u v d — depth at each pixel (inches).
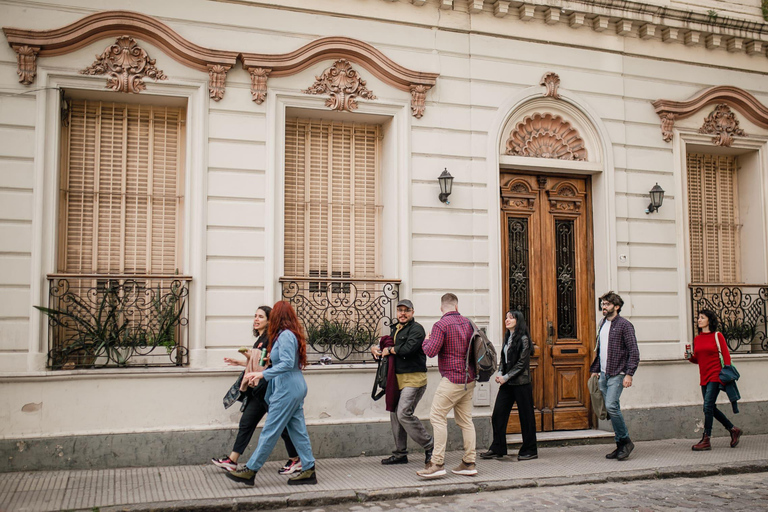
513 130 342.0
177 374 268.7
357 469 265.0
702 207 392.5
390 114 316.8
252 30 297.3
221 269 284.8
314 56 303.3
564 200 353.7
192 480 241.9
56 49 269.4
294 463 251.8
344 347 301.0
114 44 277.3
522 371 288.7
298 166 314.0
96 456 257.1
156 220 292.2
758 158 389.4
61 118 279.1
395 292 307.9
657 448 319.3
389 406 266.1
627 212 354.0
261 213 292.4
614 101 357.7
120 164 289.3
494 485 247.6
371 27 316.2
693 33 369.7
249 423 242.4
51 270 265.4
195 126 285.9
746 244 395.5
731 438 323.6
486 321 323.0
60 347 266.1
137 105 293.1
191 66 287.6
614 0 349.1
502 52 338.0
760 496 240.5
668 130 365.7
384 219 323.6
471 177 326.6
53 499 216.7
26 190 263.0
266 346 248.4
